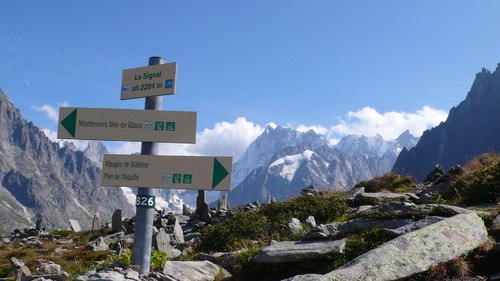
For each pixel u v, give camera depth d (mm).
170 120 2078
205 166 2016
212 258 2639
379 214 2467
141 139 2094
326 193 5785
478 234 2133
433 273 1872
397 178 6117
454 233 2066
